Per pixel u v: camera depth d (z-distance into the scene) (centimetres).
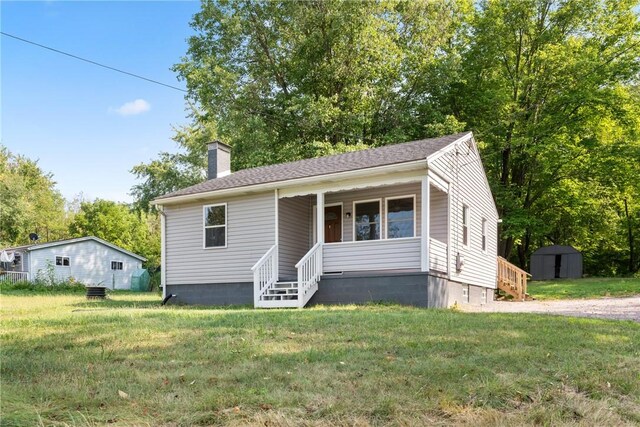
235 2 2698
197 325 684
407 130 2595
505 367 412
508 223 2555
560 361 436
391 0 2592
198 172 3234
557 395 338
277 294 1211
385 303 1106
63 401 319
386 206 1373
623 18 2492
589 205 2989
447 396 325
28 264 2936
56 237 5359
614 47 2519
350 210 1433
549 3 2602
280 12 2681
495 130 2600
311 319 741
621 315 940
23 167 5325
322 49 2609
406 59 2595
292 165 1602
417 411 299
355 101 2625
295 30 2677
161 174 3384
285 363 433
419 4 2634
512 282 1900
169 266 1513
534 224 2583
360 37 2517
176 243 1512
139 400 322
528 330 626
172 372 404
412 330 621
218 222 1440
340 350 489
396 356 461
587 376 386
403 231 1338
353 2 2439
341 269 1214
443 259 1233
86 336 598
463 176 1455
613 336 584
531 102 2630
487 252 1769
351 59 2591
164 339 570
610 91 2391
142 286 3294
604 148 2462
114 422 281
